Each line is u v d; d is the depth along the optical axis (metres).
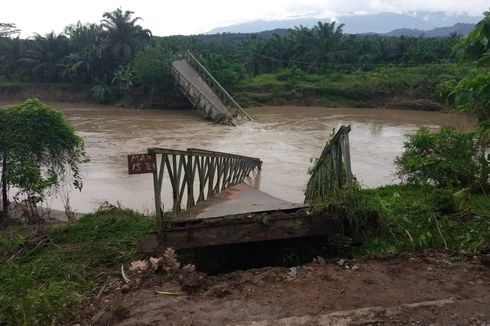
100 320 4.09
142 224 8.04
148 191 13.59
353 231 5.96
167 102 39.66
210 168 9.05
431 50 51.75
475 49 4.40
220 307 4.21
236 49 57.84
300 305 4.18
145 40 45.31
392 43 54.66
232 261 6.52
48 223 9.42
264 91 42.75
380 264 5.07
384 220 6.32
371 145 21.83
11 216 10.47
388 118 33.28
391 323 3.78
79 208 12.02
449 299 4.14
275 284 4.62
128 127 28.48
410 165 9.59
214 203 8.06
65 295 4.45
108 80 44.38
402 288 4.46
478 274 4.70
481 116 4.54
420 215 6.70
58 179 12.26
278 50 51.94
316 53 50.53
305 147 21.23
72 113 36.72
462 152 8.99
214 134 25.42
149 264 5.28
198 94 32.22
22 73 48.00
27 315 3.95
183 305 4.29
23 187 10.16
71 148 11.13
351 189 5.96
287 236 5.97
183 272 5.04
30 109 10.60
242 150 20.48
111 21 43.47
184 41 56.47
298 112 36.97
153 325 3.95
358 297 4.30
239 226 5.93
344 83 43.38
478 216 6.69
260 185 14.38
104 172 16.16
